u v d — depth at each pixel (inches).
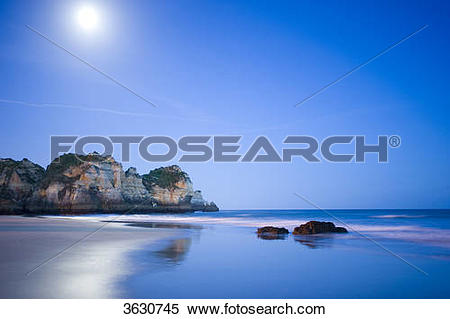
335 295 283.9
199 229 845.2
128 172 2060.8
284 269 363.9
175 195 2188.7
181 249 490.9
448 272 353.1
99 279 318.7
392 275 341.7
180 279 321.7
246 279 323.3
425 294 288.0
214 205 2524.6
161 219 1352.1
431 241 594.6
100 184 1823.3
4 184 1743.4
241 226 965.8
